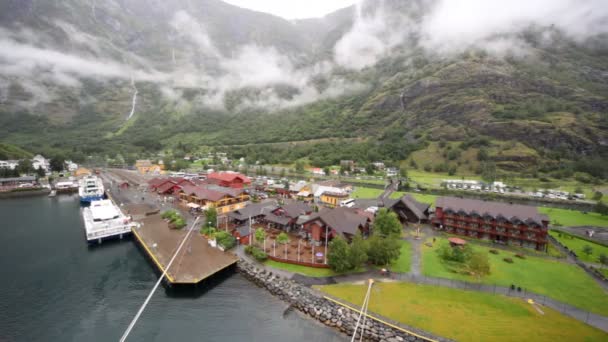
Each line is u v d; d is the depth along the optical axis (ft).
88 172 655.76
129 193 466.29
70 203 446.19
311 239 258.37
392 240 216.54
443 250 230.27
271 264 219.41
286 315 171.53
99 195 451.94
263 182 545.03
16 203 446.60
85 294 195.62
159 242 262.47
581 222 348.59
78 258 249.55
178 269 210.59
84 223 342.23
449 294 178.70
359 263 202.90
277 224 290.76
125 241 286.66
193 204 368.27
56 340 154.10
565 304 169.37
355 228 246.88
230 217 298.97
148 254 245.65
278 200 409.28
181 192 409.90
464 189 536.42
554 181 592.19
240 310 177.17
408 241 267.39
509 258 231.30
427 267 214.28
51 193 496.23
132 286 205.26
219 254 236.22
